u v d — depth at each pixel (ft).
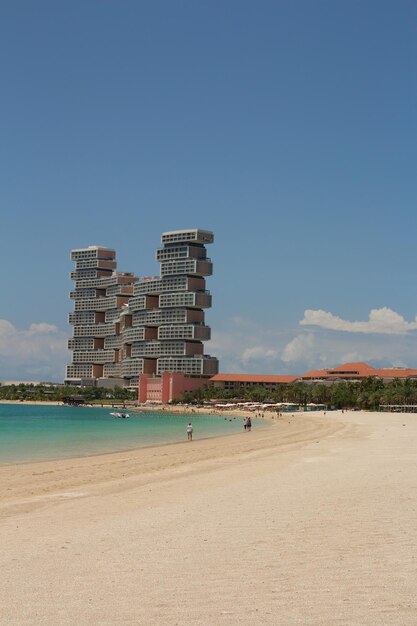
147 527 76.02
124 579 52.60
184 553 61.52
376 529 70.54
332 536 67.41
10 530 77.05
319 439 281.13
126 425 531.91
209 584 50.60
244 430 433.07
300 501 92.32
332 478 121.08
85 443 286.05
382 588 48.62
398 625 40.88
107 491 116.67
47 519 85.35
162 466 167.32
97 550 63.87
